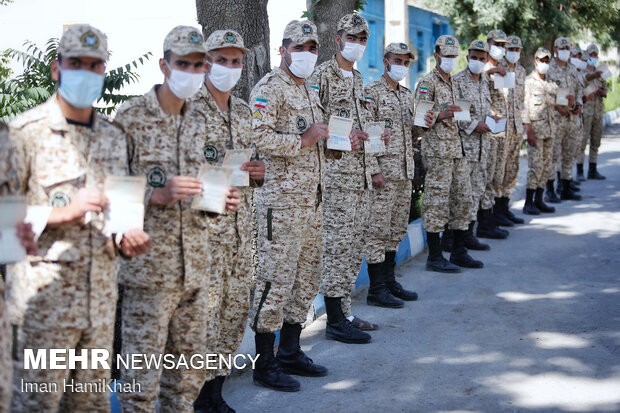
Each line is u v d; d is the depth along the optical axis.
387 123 6.54
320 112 5.02
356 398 4.68
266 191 4.81
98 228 3.08
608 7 17.55
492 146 9.15
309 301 5.12
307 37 4.69
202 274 3.67
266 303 4.81
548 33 16.62
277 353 5.19
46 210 2.91
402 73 6.54
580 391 4.69
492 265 8.15
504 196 10.12
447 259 8.51
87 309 3.07
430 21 23.20
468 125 8.52
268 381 4.87
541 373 5.00
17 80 7.91
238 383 5.01
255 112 4.60
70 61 2.96
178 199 3.40
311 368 5.08
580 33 18.89
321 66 5.68
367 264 6.77
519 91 9.83
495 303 6.68
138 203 3.11
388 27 19.23
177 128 3.59
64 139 3.04
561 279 7.45
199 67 3.48
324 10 7.62
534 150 10.79
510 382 4.86
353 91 5.68
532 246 8.96
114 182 3.05
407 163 6.66
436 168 7.73
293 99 4.78
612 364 5.13
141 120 3.52
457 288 7.27
